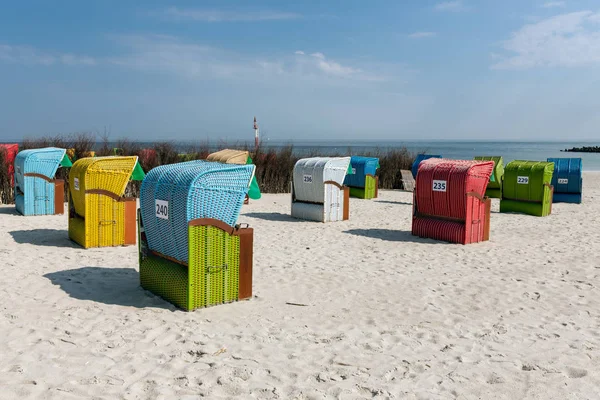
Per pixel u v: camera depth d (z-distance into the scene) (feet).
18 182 48.32
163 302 21.40
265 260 30.63
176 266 21.21
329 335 18.44
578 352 17.40
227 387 14.07
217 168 20.42
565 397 14.10
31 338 17.11
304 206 48.24
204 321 19.30
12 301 21.02
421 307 22.24
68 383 13.91
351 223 46.55
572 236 41.06
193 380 14.43
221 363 15.62
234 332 18.33
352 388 14.30
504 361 16.47
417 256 32.94
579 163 66.54
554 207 61.57
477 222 37.70
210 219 20.36
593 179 113.60
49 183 46.16
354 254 33.24
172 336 17.69
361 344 17.74
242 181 21.11
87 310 20.17
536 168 53.42
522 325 20.17
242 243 21.66
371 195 69.36
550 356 16.98
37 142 61.77
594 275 28.45
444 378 15.12
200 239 20.20
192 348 16.71
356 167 69.31
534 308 22.45
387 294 24.09
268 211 54.08
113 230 32.83
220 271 21.16
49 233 37.27
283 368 15.49
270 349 16.94
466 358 16.70
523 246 36.60
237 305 21.45
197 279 20.36
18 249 31.48
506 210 56.03
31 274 25.39
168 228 21.08
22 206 45.70
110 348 16.55
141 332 17.97
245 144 77.20
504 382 14.93
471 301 23.31
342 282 26.00
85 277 25.16
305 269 28.63
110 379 14.26
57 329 17.99
